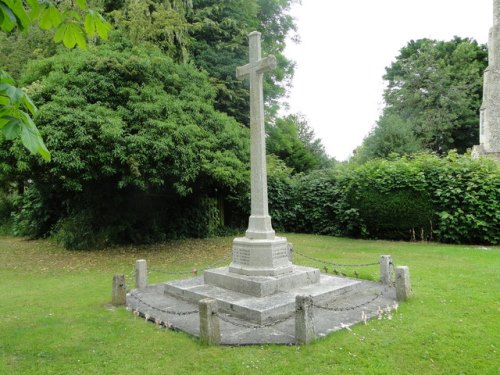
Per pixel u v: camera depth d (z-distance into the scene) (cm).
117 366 438
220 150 1300
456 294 688
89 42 1276
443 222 1345
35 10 271
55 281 895
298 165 3102
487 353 452
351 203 1567
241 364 432
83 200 1368
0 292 791
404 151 2536
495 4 2986
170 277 930
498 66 2953
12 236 1869
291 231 1888
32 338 523
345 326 538
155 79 1243
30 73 1245
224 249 1352
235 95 1883
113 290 684
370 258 1102
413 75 3500
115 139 1036
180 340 509
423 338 496
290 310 600
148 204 1456
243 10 2019
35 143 205
